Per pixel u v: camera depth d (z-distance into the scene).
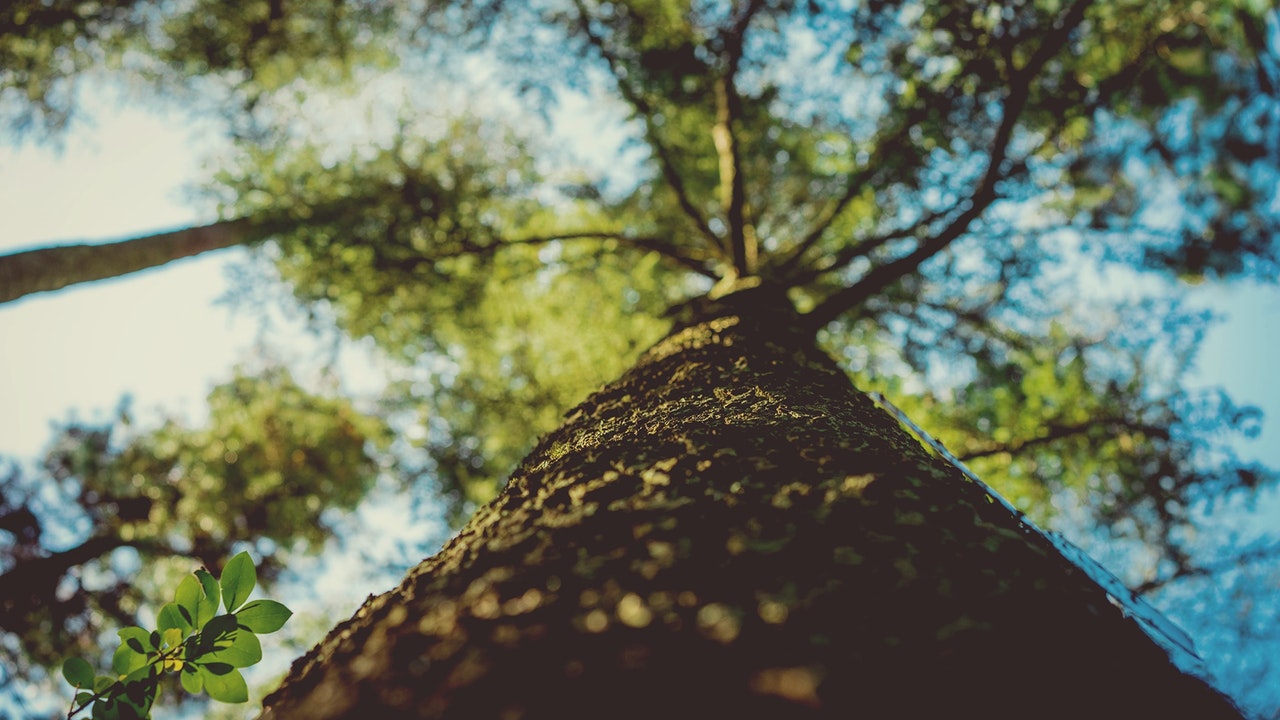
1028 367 10.30
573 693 1.13
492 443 12.88
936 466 2.49
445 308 12.03
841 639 1.28
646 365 4.46
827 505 1.79
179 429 12.38
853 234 11.10
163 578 11.78
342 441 12.95
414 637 1.49
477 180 11.98
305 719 1.33
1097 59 8.58
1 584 9.87
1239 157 8.88
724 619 1.27
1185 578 9.55
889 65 8.62
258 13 10.01
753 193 12.55
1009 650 1.35
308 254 10.87
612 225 12.71
